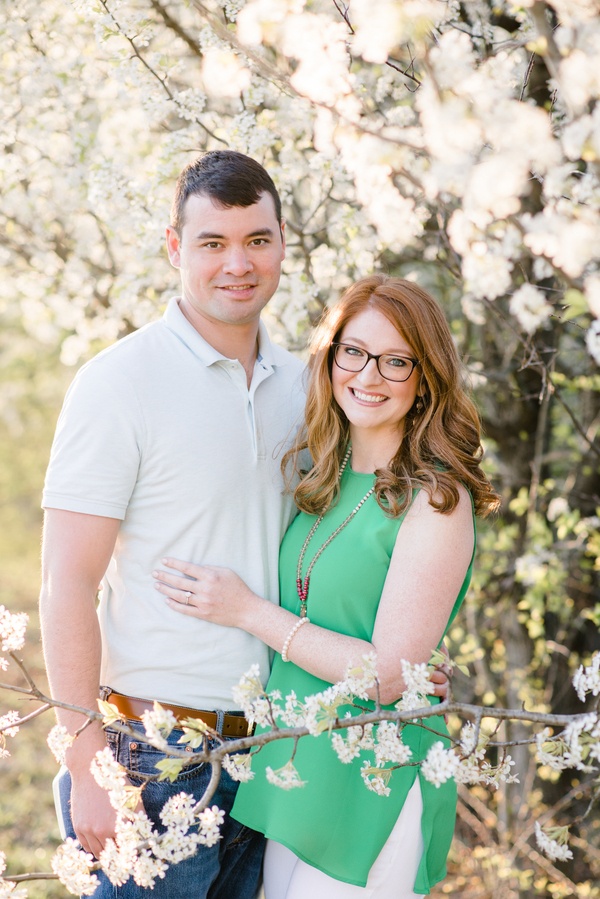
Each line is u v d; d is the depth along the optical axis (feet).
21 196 11.96
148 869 5.92
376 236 10.32
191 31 11.32
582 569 13.79
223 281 7.38
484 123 4.98
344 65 5.95
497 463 14.25
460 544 7.24
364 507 7.58
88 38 11.16
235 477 7.46
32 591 26.61
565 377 12.34
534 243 5.17
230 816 7.48
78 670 6.97
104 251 12.53
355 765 7.18
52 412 30.14
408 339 7.41
